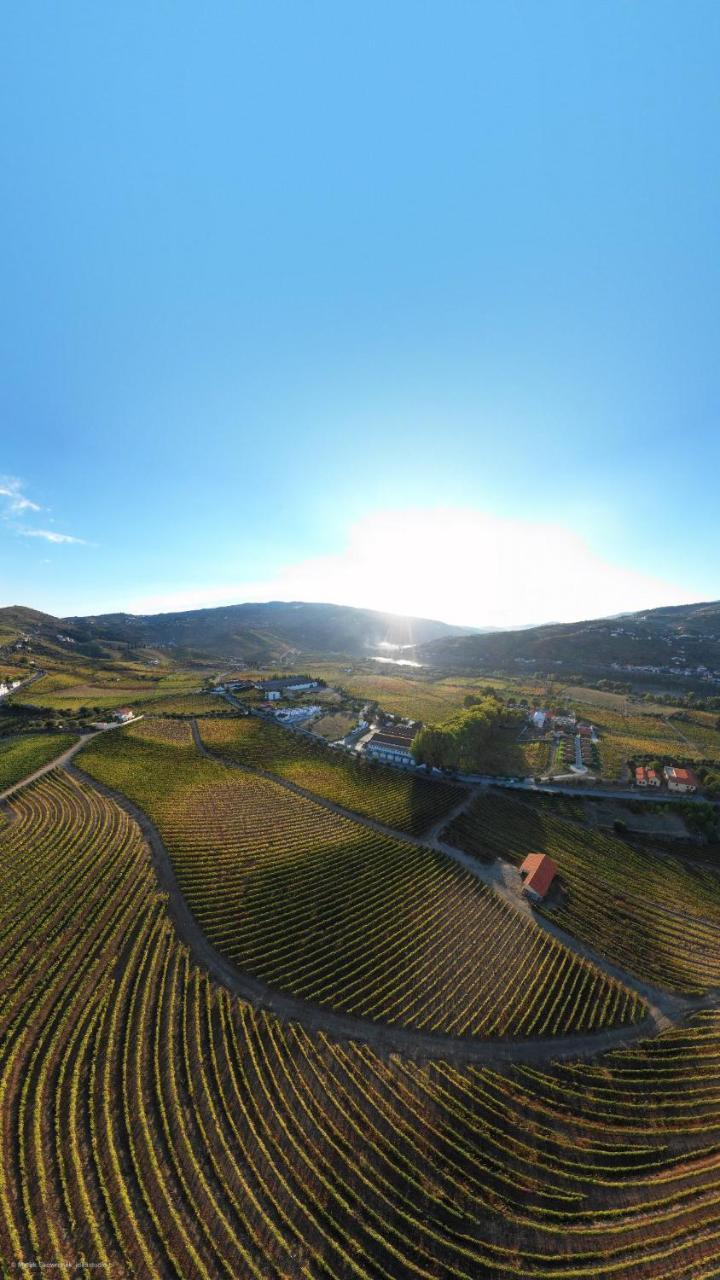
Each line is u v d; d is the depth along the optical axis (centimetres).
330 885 6881
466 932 6234
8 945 5134
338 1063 4231
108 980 4781
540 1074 4431
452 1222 3253
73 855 6819
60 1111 3553
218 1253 2928
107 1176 3209
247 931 5744
